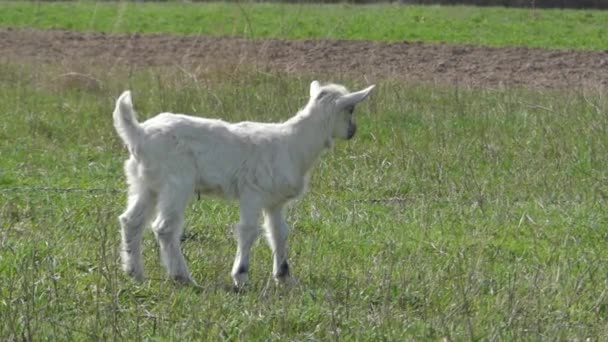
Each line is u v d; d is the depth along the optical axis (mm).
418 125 21641
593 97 24016
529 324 10852
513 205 16344
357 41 35812
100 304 11250
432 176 17656
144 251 13219
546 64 32594
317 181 17438
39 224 14195
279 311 11094
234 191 12320
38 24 41125
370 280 12227
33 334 10133
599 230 15156
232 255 13289
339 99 12734
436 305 11570
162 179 12008
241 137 12297
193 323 10688
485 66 32219
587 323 11250
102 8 45344
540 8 49781
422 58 33312
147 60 31984
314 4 47500
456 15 44812
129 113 11984
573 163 18547
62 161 18594
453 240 14367
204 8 45844
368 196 16969
